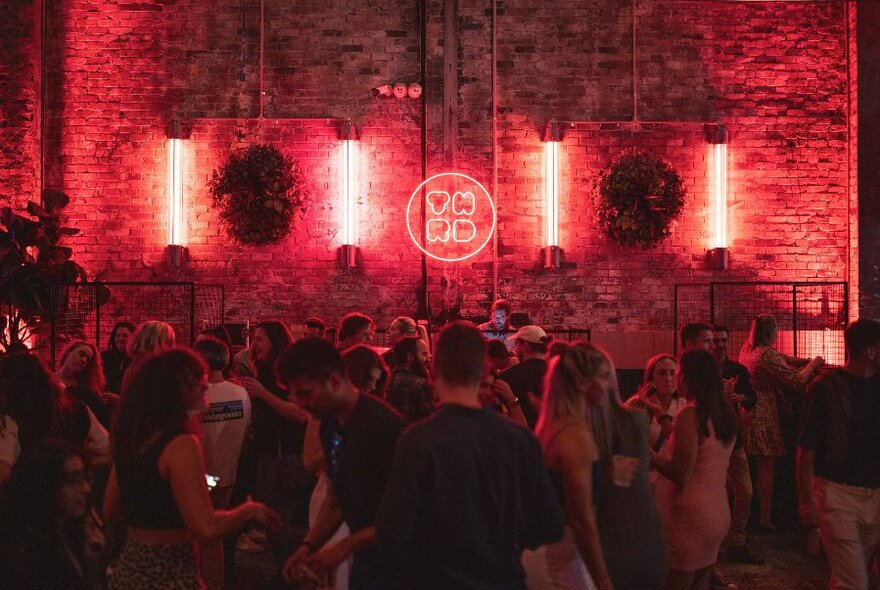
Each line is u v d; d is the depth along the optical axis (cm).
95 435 436
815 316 947
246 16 931
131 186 924
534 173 940
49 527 310
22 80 893
